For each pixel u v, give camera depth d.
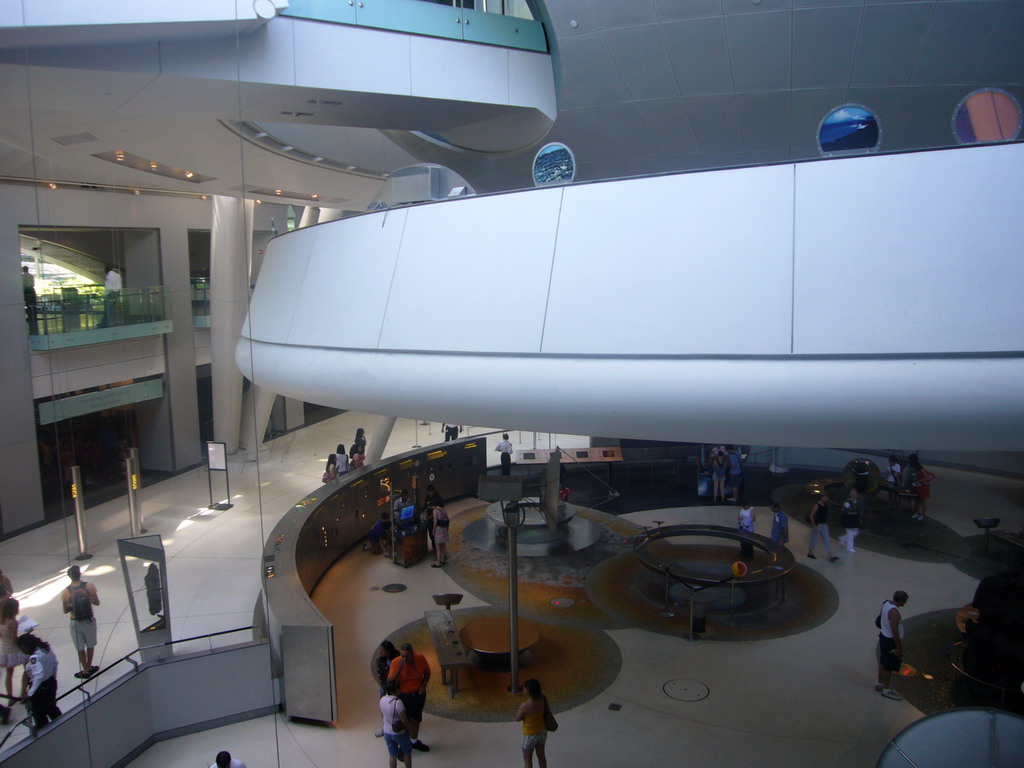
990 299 5.76
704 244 6.64
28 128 13.91
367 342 8.68
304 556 13.70
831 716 9.69
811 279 6.23
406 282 8.47
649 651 11.60
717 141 12.18
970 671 10.01
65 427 19.48
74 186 19.36
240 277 24.06
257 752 9.12
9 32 9.57
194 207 24.12
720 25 10.62
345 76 11.80
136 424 23.22
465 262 8.01
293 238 11.07
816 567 15.10
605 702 10.10
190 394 23.83
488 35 12.91
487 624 11.69
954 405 5.79
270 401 25.16
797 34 10.39
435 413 8.08
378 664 9.59
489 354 7.57
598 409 6.95
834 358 6.09
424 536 16.11
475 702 10.15
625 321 6.86
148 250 22.86
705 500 20.17
